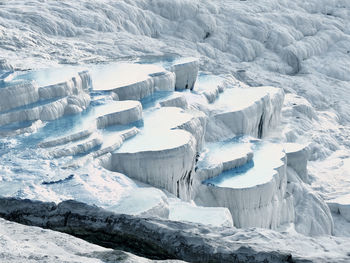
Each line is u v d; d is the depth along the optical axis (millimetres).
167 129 16750
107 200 11953
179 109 18953
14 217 8398
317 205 20500
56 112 16641
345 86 41344
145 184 14727
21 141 14695
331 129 30812
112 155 14758
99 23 34781
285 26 46375
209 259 6855
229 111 21578
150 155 14719
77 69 19344
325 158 27125
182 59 24547
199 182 16984
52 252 5617
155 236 7340
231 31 43625
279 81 38344
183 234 7246
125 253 5695
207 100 22812
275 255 6609
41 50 25734
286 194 19516
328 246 7730
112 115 16875
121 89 19172
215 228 8117
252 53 43031
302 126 28922
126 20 38000
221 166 17734
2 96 15891
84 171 13352
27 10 32969
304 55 44375
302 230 19406
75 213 8086
